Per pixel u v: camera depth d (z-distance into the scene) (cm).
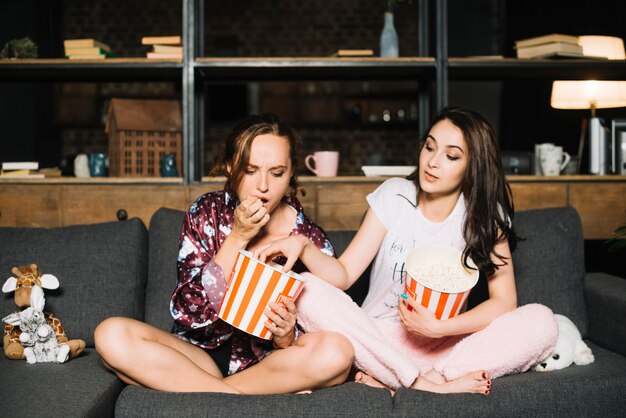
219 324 151
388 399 129
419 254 151
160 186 222
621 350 170
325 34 608
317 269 154
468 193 161
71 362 154
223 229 157
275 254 149
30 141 518
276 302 131
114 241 180
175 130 248
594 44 270
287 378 136
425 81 261
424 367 154
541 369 150
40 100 547
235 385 139
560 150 240
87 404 123
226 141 152
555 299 183
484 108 542
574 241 190
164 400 126
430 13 258
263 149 142
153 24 597
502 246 164
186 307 147
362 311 150
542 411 133
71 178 223
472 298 186
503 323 146
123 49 598
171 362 134
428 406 127
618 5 347
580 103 288
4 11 342
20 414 116
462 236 165
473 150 157
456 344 147
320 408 124
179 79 258
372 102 619
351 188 225
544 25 444
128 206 222
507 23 510
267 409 124
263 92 608
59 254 176
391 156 613
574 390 136
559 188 229
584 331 183
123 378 139
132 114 245
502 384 138
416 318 143
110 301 173
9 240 178
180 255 155
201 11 247
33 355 151
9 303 169
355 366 147
